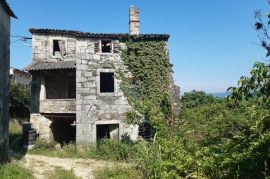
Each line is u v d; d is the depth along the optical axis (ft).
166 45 67.72
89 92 64.44
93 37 65.00
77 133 63.62
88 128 63.98
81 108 64.03
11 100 93.04
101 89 71.36
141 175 39.81
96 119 64.39
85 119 63.98
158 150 37.17
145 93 65.92
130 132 65.92
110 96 65.51
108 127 68.95
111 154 59.21
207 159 27.35
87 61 64.54
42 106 68.39
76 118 63.77
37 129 68.49
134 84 66.23
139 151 45.62
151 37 66.59
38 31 69.10
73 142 66.44
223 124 39.88
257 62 21.12
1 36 43.57
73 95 72.49
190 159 29.58
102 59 65.41
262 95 21.86
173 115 64.28
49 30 69.05
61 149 64.95
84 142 63.62
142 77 66.49
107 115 65.10
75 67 64.03
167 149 35.68
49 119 69.10
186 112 62.59
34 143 65.21
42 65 67.05
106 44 68.44
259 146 21.86
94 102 64.59
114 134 65.92
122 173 42.86
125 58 66.08
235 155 23.48
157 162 33.65
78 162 54.95
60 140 74.33
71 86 72.59
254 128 22.85
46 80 70.08
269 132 21.66
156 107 64.69
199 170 27.84
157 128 58.75
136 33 67.62
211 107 60.08
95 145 63.72
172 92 67.10
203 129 45.93
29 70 65.51
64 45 71.05
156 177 31.83
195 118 57.06
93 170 48.60
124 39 66.39
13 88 94.07
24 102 95.55
